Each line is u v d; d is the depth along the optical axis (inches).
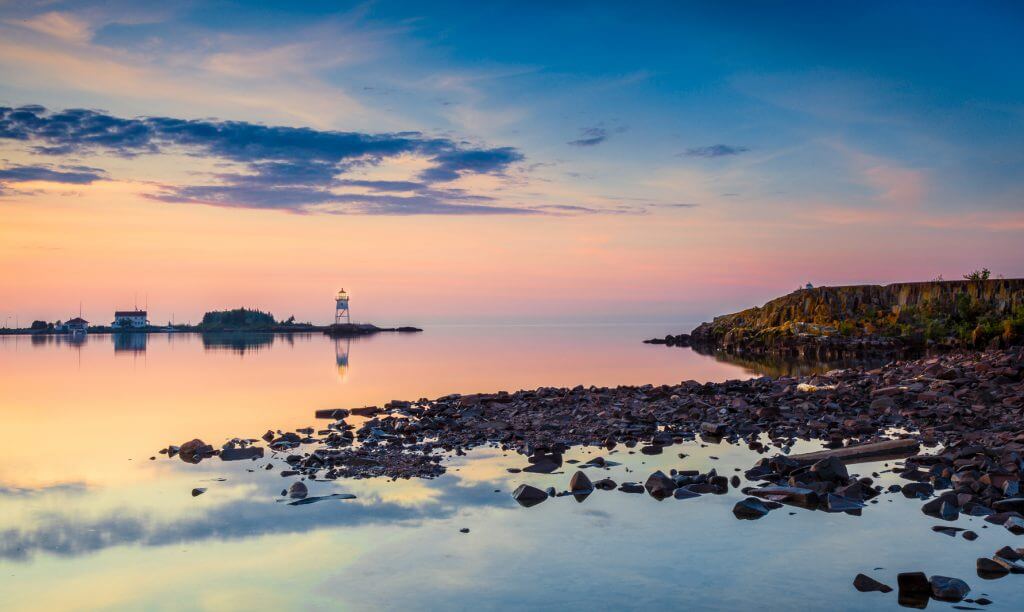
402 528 464.1
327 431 853.2
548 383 1526.8
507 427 842.2
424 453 711.1
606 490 560.7
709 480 575.2
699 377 1689.2
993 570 382.6
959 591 350.3
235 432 860.6
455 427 858.8
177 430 876.6
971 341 3034.0
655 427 867.4
